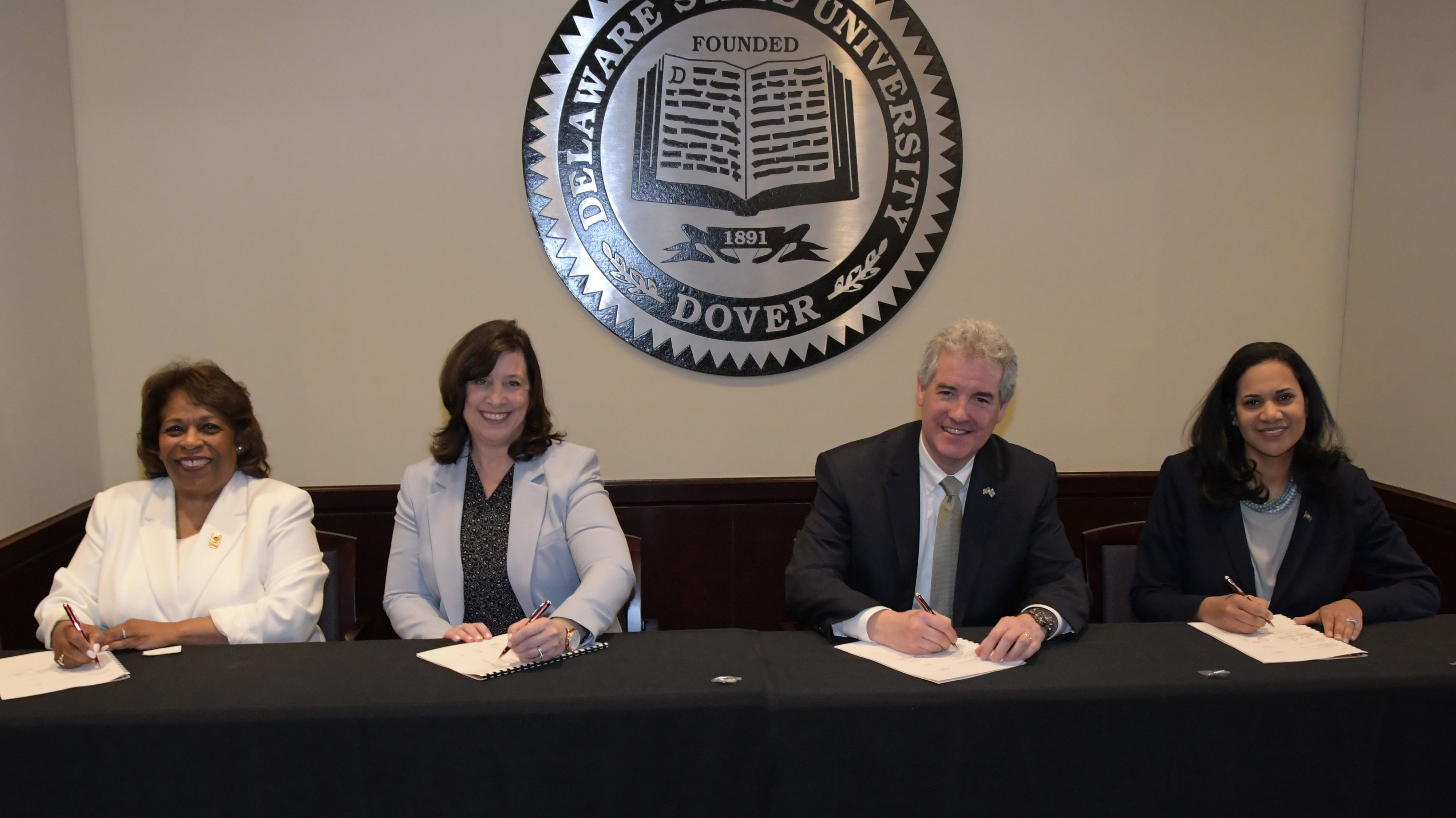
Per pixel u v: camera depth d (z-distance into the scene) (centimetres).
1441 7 253
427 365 274
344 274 269
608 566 165
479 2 266
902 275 280
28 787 117
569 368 277
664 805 122
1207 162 286
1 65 225
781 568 288
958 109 277
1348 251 291
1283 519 187
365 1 263
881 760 122
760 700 121
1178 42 281
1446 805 130
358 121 266
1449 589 249
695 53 270
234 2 260
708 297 276
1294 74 284
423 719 118
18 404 228
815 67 272
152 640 147
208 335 267
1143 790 125
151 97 260
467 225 271
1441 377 254
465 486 187
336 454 274
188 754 117
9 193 227
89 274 262
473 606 180
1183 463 193
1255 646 144
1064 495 291
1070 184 283
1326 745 126
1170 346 291
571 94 268
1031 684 125
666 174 272
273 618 165
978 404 162
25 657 141
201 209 264
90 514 179
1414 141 262
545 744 119
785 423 284
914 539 173
